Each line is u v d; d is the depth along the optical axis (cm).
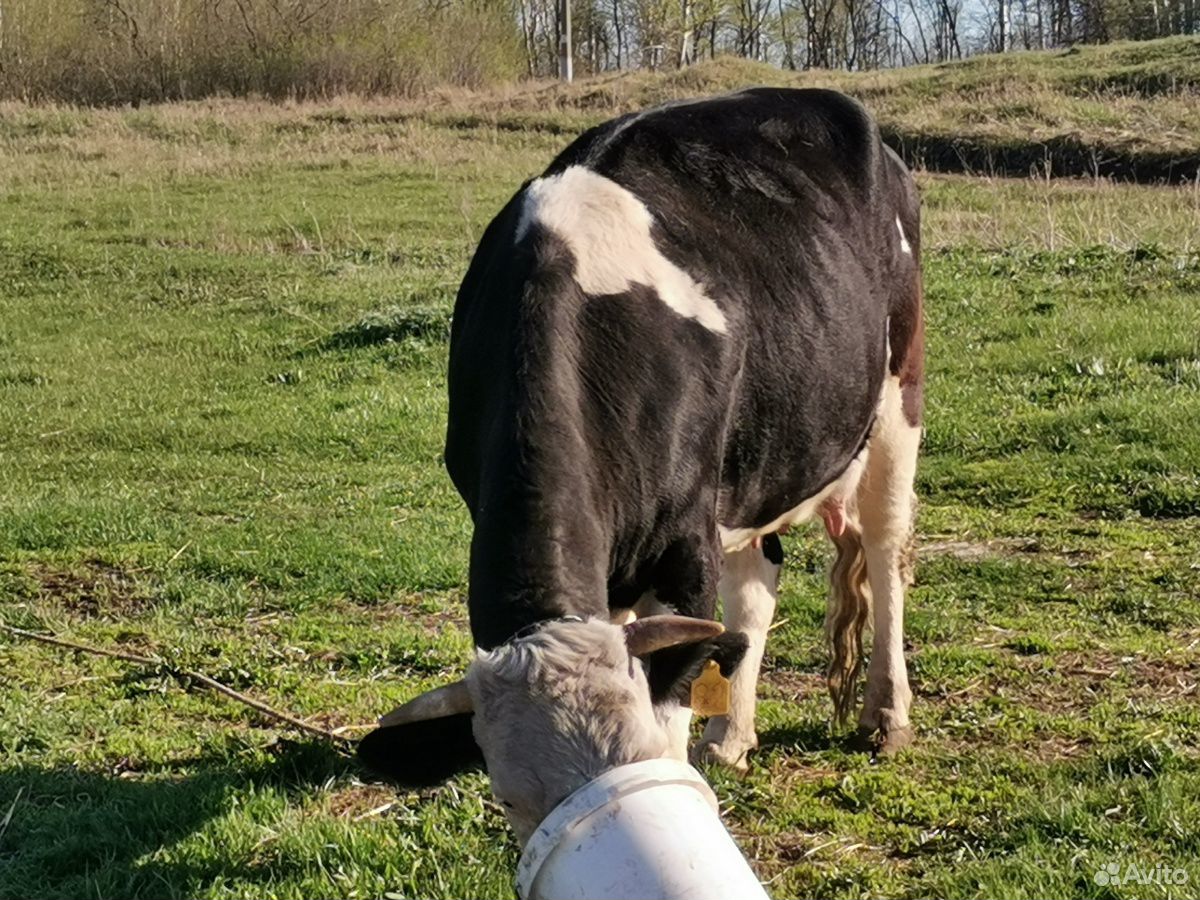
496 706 305
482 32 3469
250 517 720
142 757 470
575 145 428
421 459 825
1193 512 635
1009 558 597
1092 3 4628
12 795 450
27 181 2148
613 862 281
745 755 461
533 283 375
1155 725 459
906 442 484
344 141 2461
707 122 441
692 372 387
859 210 459
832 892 399
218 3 3178
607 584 363
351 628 556
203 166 2250
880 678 473
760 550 468
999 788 436
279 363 1093
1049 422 752
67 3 3200
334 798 447
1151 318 940
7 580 627
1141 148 2017
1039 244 1250
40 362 1146
